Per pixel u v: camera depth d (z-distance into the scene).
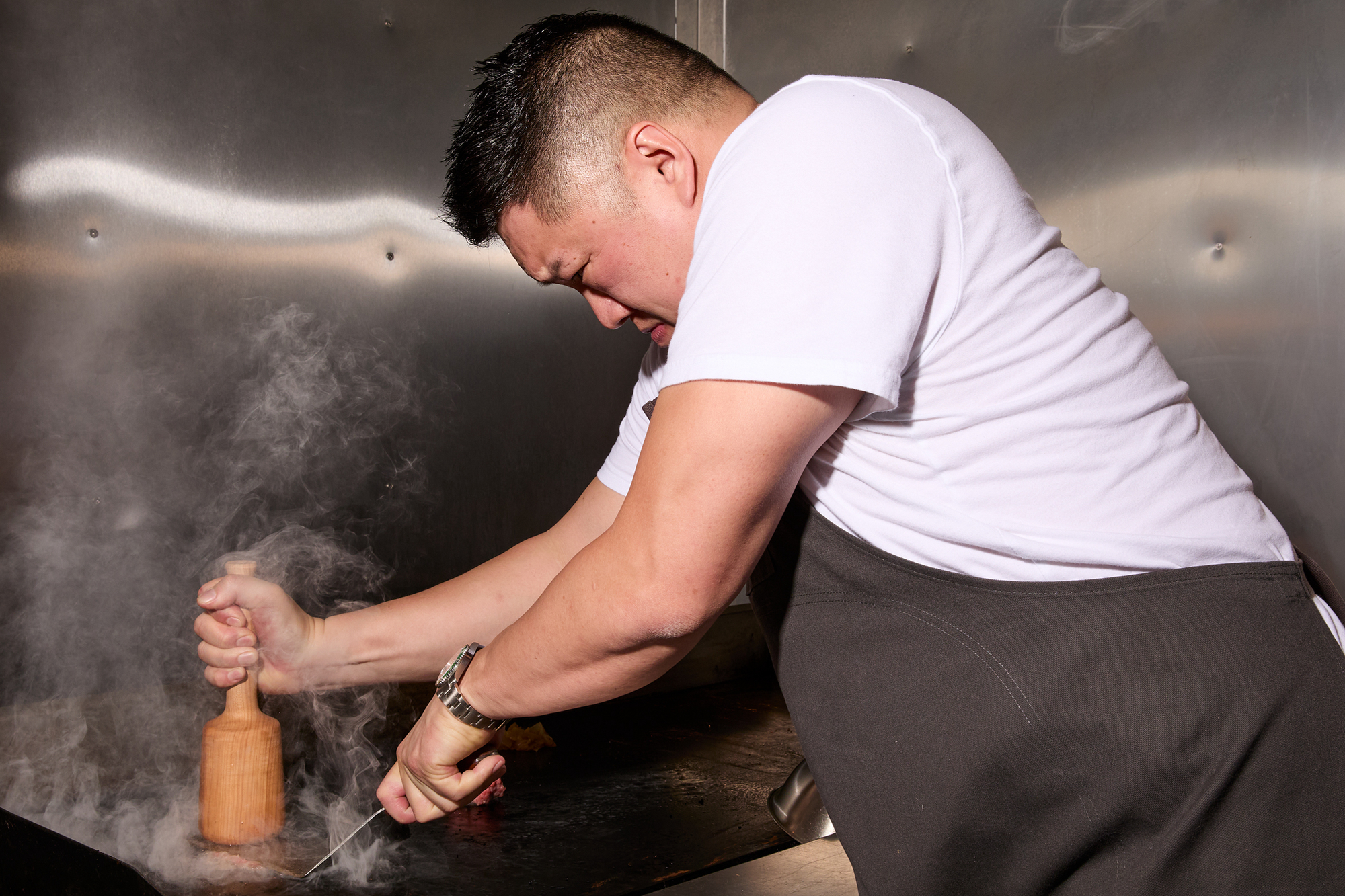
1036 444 0.63
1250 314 1.41
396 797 0.82
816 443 0.60
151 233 1.34
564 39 0.71
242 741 0.89
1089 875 0.65
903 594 0.69
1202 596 0.64
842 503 0.70
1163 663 0.62
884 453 0.66
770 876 0.84
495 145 0.71
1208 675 0.62
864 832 0.71
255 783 0.89
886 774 0.69
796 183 0.58
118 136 1.31
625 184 0.69
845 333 0.56
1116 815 0.63
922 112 0.64
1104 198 1.53
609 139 0.69
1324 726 0.63
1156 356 0.71
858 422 0.66
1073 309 0.66
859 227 0.58
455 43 1.60
